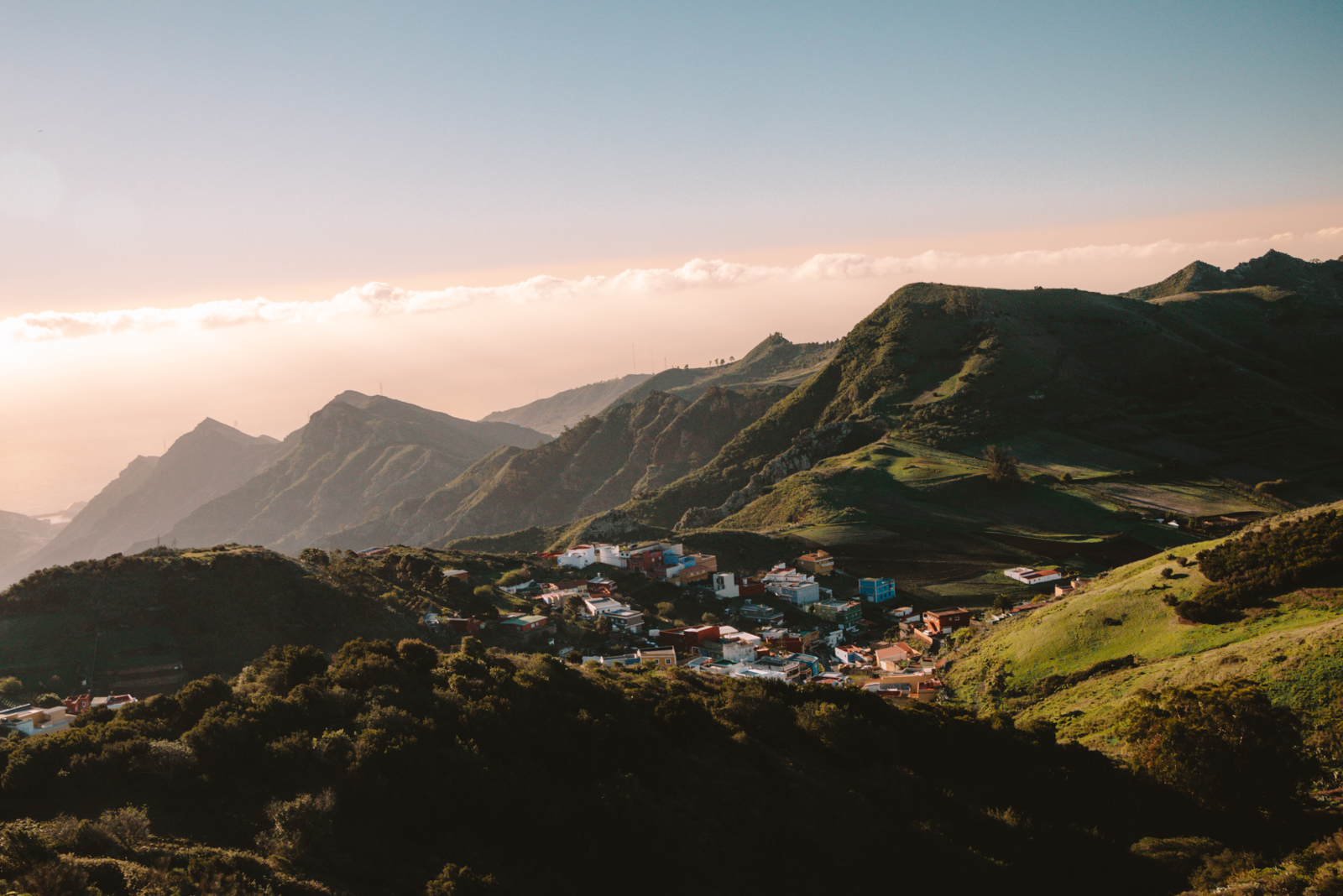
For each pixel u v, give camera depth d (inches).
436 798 1409.9
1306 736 1987.0
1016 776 2006.6
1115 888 1556.3
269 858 1203.2
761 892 1457.9
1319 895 1270.9
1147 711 2003.0
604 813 1483.8
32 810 1325.0
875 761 2036.2
